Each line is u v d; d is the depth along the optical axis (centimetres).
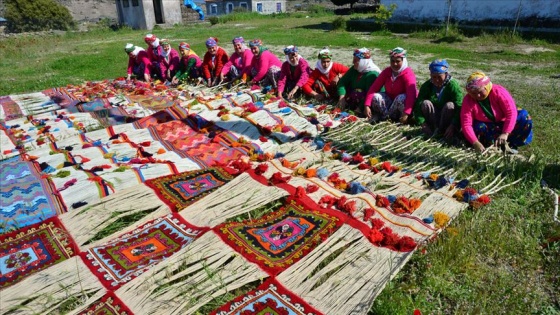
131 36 2583
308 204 406
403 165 496
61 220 392
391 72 639
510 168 466
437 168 482
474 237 357
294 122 639
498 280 314
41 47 2073
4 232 380
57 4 3666
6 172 496
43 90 957
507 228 368
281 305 286
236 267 323
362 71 694
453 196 416
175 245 356
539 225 369
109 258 338
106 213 399
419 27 1970
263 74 842
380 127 627
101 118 704
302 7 5016
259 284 317
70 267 327
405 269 331
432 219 372
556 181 446
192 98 799
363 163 487
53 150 565
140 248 351
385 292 303
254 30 2423
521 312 288
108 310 286
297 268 320
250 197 417
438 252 337
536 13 1667
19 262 338
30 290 303
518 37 1582
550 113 689
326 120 656
